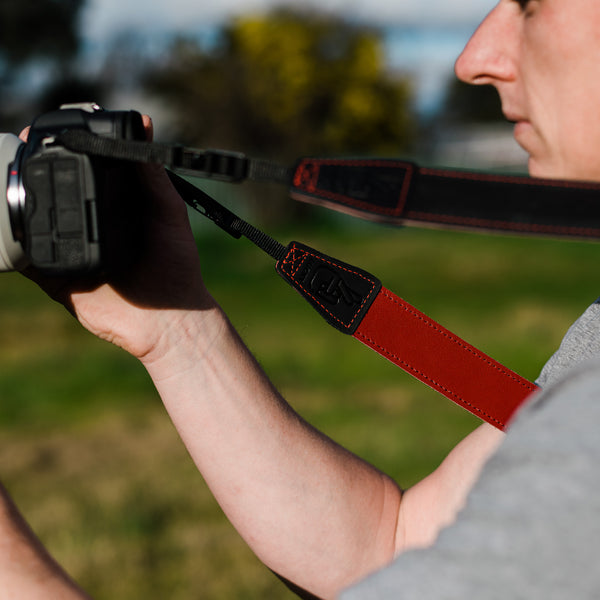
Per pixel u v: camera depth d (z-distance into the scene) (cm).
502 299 1257
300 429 128
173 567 407
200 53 2584
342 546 124
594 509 55
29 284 1320
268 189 2302
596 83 80
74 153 90
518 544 56
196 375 121
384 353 116
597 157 82
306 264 116
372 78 2817
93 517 465
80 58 2911
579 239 76
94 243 92
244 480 123
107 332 117
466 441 136
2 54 2877
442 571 58
